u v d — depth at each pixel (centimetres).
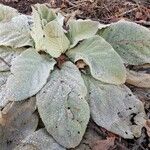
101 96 45
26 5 65
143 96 50
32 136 42
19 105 44
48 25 44
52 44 46
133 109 46
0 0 65
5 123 44
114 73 45
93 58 46
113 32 51
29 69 45
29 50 47
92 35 47
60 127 42
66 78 45
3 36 48
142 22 60
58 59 47
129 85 50
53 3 64
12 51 48
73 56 48
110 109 45
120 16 63
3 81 46
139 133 44
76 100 43
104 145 43
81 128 42
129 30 51
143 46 50
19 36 48
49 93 43
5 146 43
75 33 48
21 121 44
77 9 63
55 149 41
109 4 64
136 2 65
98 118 44
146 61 49
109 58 46
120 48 50
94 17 62
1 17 53
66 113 42
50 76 45
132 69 51
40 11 48
